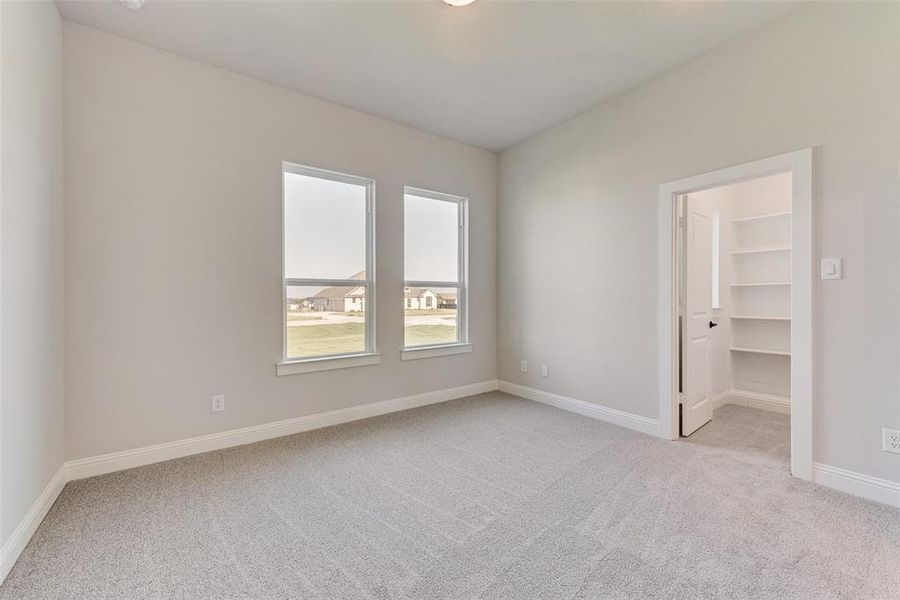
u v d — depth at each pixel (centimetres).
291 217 322
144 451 256
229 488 226
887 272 205
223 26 237
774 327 382
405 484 231
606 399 346
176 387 267
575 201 369
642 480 236
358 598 144
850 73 214
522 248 426
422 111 352
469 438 305
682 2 221
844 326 218
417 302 402
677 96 290
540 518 196
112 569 159
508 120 372
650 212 310
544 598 144
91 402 239
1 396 154
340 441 299
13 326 165
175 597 145
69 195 231
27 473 178
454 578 154
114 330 246
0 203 153
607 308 344
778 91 241
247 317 294
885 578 152
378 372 365
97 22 232
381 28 240
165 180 261
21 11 173
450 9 225
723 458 267
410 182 384
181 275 267
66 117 229
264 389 302
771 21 241
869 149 209
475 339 440
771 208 388
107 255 243
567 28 243
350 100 331
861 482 214
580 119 361
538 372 411
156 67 258
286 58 271
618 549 172
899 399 202
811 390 229
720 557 166
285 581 153
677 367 304
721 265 385
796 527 186
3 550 154
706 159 275
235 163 288
